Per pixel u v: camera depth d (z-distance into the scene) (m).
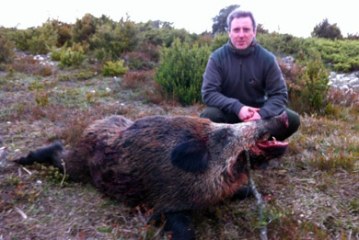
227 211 1.65
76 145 1.82
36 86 3.62
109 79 4.03
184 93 3.35
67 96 3.28
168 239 1.45
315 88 3.24
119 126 1.71
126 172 1.55
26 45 5.64
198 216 1.61
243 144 1.49
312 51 5.87
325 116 3.12
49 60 4.99
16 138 2.32
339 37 7.55
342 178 1.94
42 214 1.62
